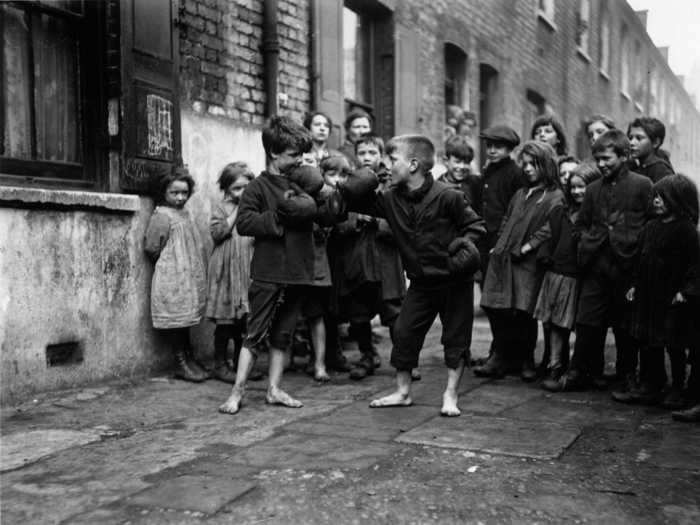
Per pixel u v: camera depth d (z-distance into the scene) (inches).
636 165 196.5
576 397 173.9
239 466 119.3
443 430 141.5
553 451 126.8
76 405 162.4
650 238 159.2
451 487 108.7
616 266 171.8
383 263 195.3
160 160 199.6
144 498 104.9
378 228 194.4
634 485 110.0
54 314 170.9
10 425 146.6
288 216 155.6
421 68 365.4
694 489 108.3
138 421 151.1
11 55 171.8
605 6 754.8
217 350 195.9
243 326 199.3
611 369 211.5
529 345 196.2
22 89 174.6
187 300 191.2
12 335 161.6
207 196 221.5
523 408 161.8
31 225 165.0
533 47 541.0
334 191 156.9
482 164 453.7
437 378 197.8
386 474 114.8
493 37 461.4
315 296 190.2
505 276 194.1
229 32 231.5
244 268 193.8
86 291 178.5
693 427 145.3
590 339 178.5
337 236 197.2
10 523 97.2
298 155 161.9
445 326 157.8
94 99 188.9
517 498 104.3
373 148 203.2
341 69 289.3
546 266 187.6
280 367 166.7
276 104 249.0
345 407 162.9
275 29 246.7
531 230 190.2
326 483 110.5
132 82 189.8
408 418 151.9
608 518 97.3
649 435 139.4
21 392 164.1
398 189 155.4
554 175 192.7
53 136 182.5
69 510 101.3
